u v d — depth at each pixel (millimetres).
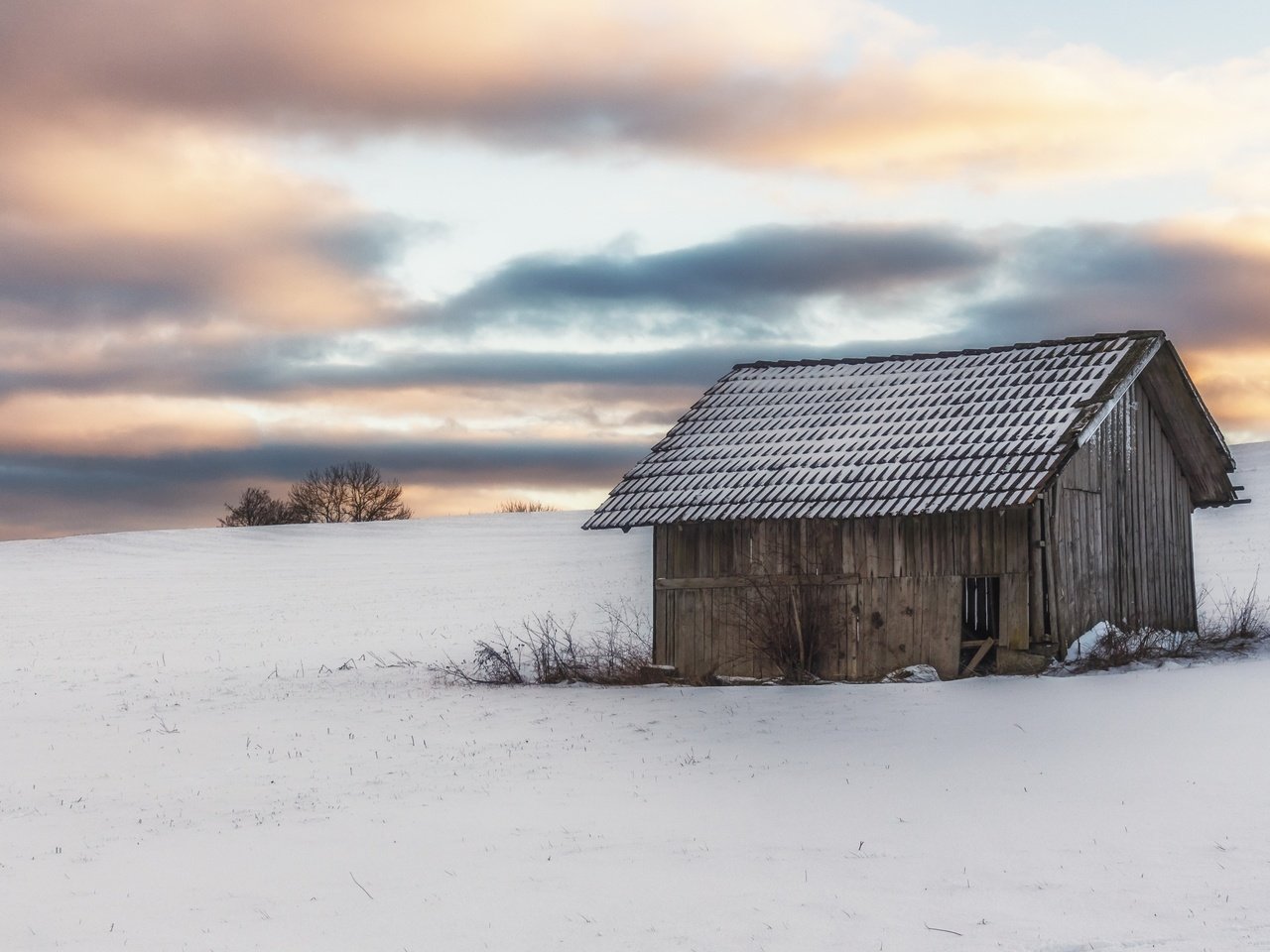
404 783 19375
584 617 47562
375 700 28531
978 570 26750
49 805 19141
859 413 30781
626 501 29844
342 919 12297
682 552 29484
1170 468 31391
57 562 77750
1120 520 29047
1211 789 15258
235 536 87062
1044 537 26328
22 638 49031
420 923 12016
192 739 24688
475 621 48469
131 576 70312
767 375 34062
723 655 28844
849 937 10898
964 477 26766
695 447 31266
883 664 27422
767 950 10703
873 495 27203
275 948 11516
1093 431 27312
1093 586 27656
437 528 86438
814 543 28250
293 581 65750
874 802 16016
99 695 32250
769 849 13984
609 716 24438
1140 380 30359
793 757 19484
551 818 16219
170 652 43688
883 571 27609
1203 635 30000
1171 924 10719
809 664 28016
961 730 20500
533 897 12625
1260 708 19812
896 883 12398
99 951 11703
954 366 31688
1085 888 11852
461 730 23969
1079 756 17828
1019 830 14117
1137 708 20766
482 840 15227
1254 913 10859
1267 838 13070
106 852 15922
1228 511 60156
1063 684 23844
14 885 14391
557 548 72062
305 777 20391
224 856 15312
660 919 11680
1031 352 31109
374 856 14805
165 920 12641
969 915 11273
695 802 16672
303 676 34375
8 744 25000
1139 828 13805
